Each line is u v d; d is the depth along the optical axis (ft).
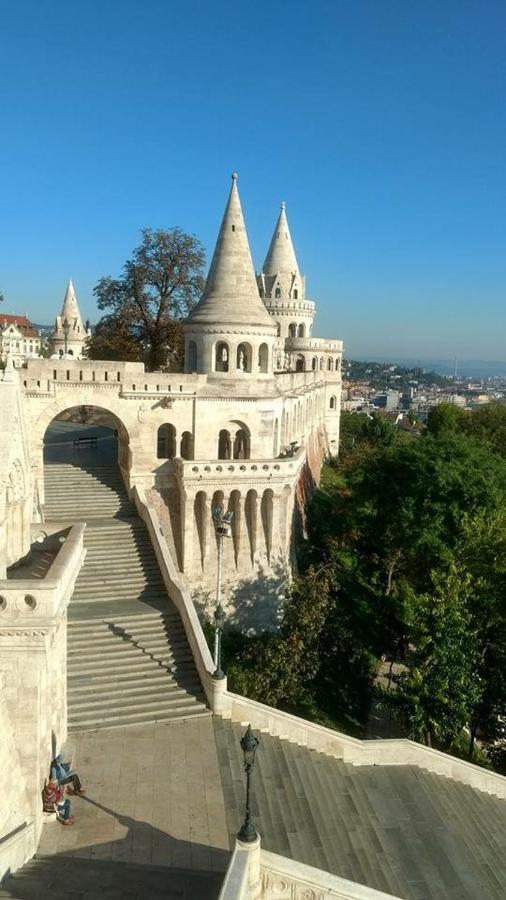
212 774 70.33
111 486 133.80
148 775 69.36
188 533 127.44
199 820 62.13
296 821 65.67
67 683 85.35
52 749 64.34
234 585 132.46
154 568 113.50
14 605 54.24
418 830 70.90
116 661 90.38
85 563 111.55
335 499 208.54
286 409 166.30
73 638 93.71
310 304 268.21
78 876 51.49
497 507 136.56
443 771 87.81
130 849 56.80
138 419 128.06
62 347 252.83
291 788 71.51
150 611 101.30
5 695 55.31
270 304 261.65
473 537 120.37
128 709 82.12
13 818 52.85
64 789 64.08
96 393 124.26
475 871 65.46
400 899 51.83
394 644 146.30
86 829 59.26
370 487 155.84
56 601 55.06
